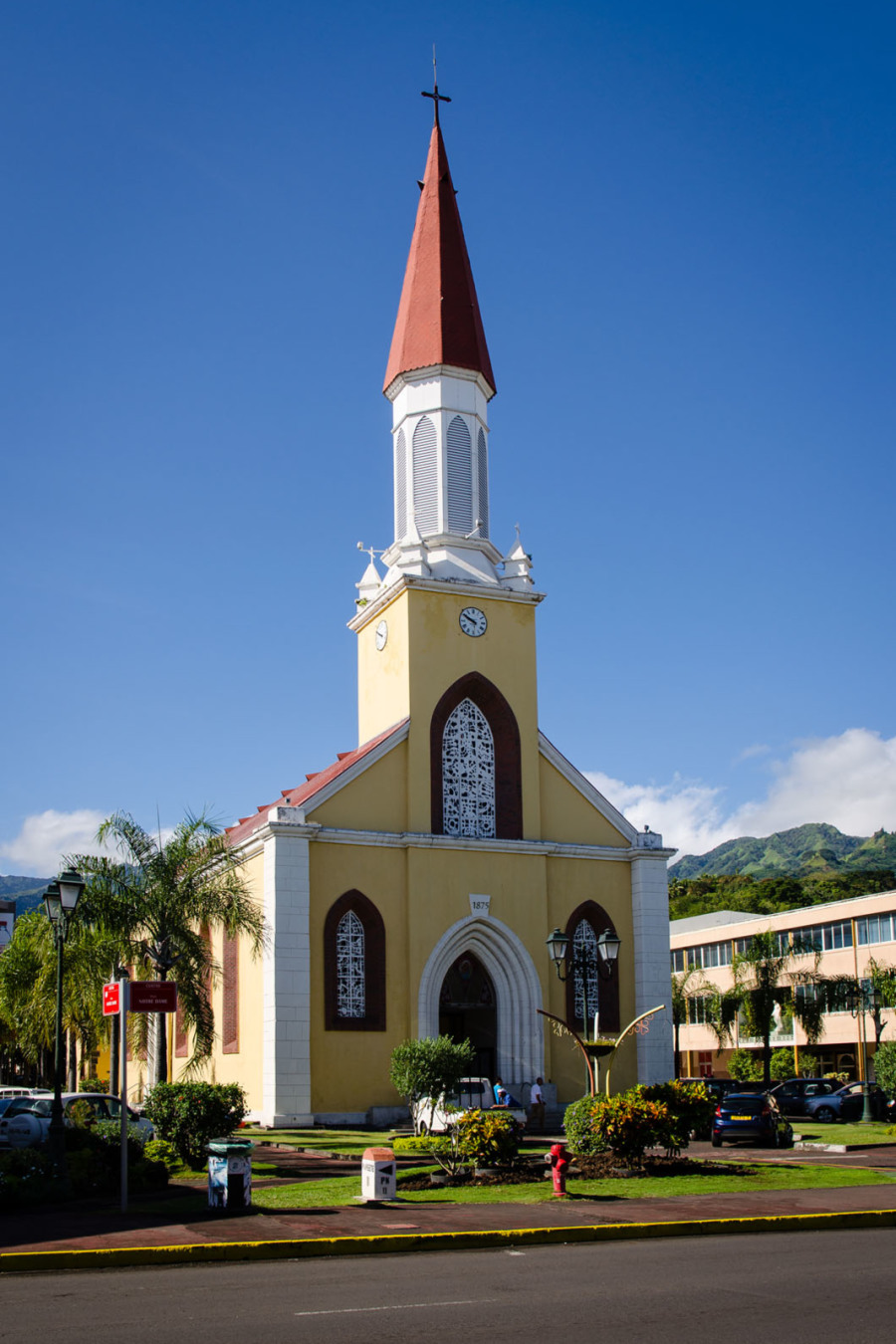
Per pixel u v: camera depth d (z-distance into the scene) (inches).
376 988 1499.8
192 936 1320.1
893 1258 582.9
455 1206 769.6
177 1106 987.9
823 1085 1807.3
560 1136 1314.0
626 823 1731.1
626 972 1675.7
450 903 1557.6
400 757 1596.9
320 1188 853.8
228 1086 1016.9
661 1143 941.2
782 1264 565.9
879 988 2330.2
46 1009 1640.0
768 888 4503.0
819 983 2364.7
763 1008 2353.6
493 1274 548.1
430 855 1558.8
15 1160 855.7
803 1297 482.0
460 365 1748.3
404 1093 1295.5
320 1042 1451.8
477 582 1688.0
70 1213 768.9
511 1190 840.3
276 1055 1408.7
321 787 1536.7
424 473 1727.4
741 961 2404.0
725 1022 2431.1
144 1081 1963.6
